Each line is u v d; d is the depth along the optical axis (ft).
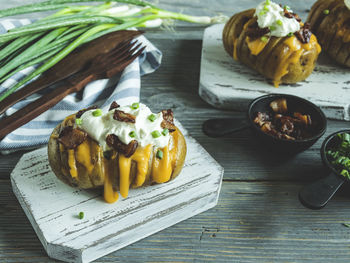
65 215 1.27
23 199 1.31
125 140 1.24
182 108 1.79
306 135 1.58
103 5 1.97
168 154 1.29
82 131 1.27
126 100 1.63
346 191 1.44
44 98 1.57
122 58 1.75
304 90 1.80
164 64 2.00
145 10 2.07
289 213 1.43
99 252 1.27
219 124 1.65
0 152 1.54
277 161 1.60
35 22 1.80
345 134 1.49
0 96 1.60
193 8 2.38
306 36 1.71
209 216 1.41
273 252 1.32
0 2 2.24
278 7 1.73
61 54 1.68
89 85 1.70
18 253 1.28
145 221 1.28
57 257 1.26
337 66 1.94
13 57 1.67
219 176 1.41
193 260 1.30
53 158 1.29
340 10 1.86
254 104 1.62
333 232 1.38
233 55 1.89
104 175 1.27
